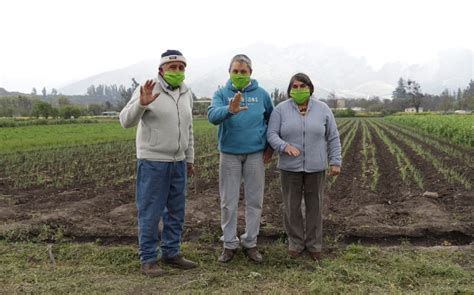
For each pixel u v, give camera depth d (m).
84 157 17.38
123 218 7.43
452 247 5.82
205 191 9.75
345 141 23.70
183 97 5.33
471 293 4.43
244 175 5.58
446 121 27.34
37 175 12.65
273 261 5.54
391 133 32.47
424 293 4.44
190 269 5.33
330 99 137.50
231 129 5.38
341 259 5.51
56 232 6.63
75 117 78.44
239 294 4.53
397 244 6.22
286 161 5.54
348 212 7.88
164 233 5.42
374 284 4.73
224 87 5.53
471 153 17.66
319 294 4.51
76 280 4.90
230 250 5.55
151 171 5.14
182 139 5.29
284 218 5.78
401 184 10.69
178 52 5.14
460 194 9.00
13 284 4.77
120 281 4.89
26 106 96.44
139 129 5.27
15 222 7.20
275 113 5.63
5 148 20.00
